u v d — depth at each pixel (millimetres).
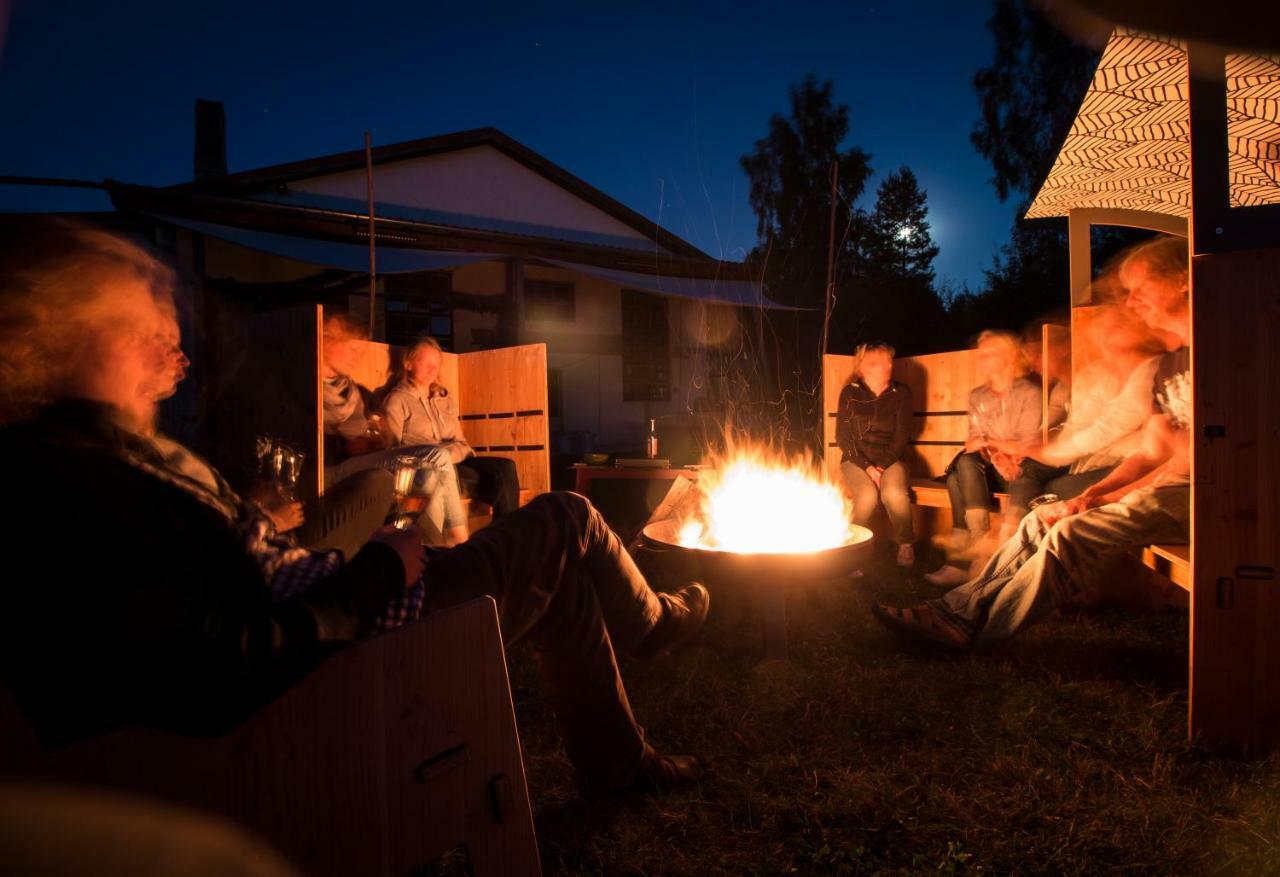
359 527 1999
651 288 10664
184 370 1110
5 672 781
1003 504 4023
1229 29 1188
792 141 20938
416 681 1077
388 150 10461
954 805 1785
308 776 953
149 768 833
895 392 4426
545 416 4750
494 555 1497
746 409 12734
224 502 1164
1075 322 3699
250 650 853
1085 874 1549
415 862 1065
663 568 4152
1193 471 1987
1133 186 4461
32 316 906
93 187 7273
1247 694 1958
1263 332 1917
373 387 4555
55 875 771
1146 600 3227
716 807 1811
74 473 813
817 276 19266
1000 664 2658
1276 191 4156
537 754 2072
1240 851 1578
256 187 9469
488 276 10859
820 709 2334
